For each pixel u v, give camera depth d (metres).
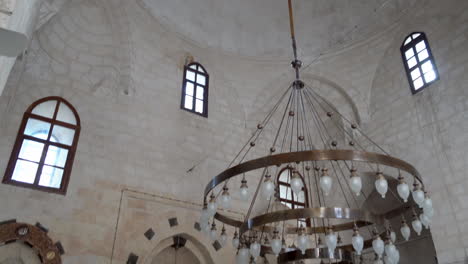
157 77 13.02
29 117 10.20
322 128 15.46
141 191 11.05
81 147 10.65
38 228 9.19
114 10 12.38
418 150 11.95
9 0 4.01
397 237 14.41
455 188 10.70
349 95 14.28
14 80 9.95
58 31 11.41
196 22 14.12
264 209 13.31
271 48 14.98
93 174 10.50
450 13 12.28
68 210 9.77
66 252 9.35
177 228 11.26
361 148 13.72
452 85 11.64
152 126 12.16
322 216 6.73
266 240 8.69
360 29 14.21
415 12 13.10
